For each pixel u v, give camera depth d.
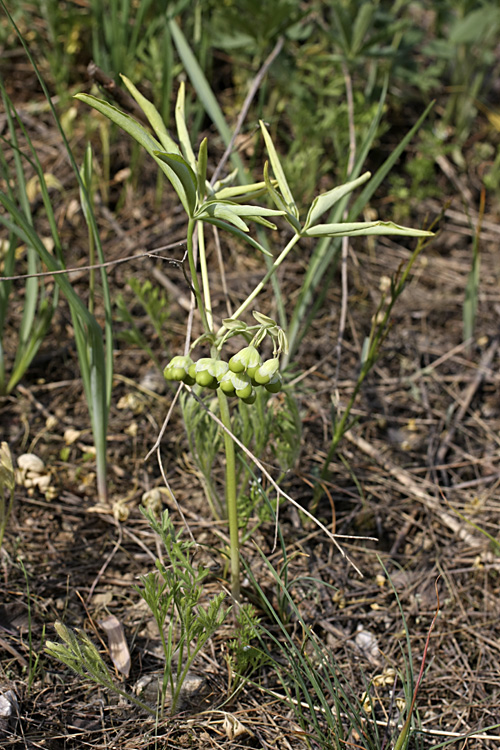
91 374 0.61
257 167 0.89
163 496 0.65
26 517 0.64
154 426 0.69
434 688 0.58
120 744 0.55
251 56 0.94
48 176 0.76
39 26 0.97
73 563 0.62
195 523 0.64
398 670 0.57
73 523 0.64
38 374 0.71
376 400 0.72
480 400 0.73
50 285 0.75
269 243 0.83
